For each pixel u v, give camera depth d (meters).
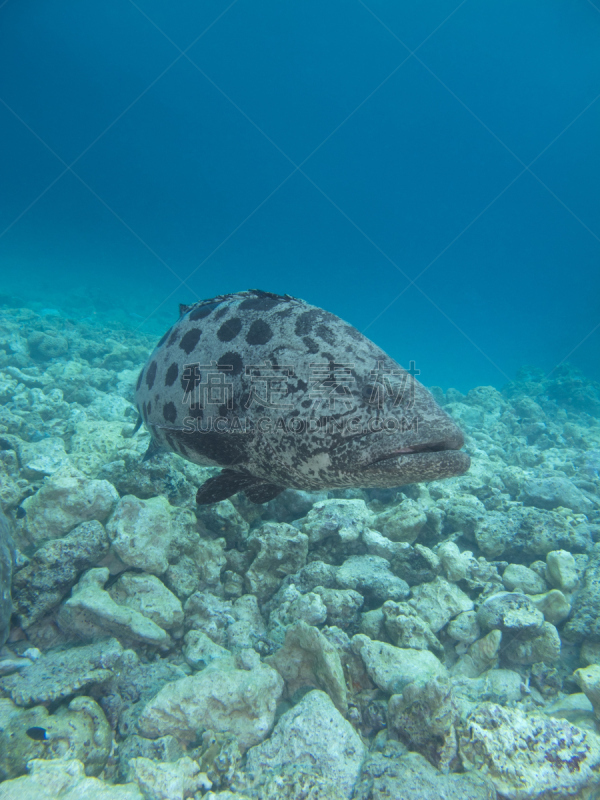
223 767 3.00
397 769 2.95
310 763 3.02
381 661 3.73
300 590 4.71
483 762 3.03
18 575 3.88
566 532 5.80
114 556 4.39
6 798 2.40
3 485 4.78
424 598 4.71
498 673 4.07
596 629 4.43
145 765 2.82
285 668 3.71
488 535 5.71
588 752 3.08
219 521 5.11
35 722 2.94
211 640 4.11
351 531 5.21
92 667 3.36
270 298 3.45
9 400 8.59
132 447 6.68
